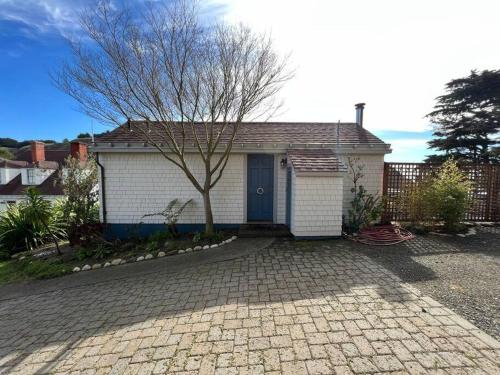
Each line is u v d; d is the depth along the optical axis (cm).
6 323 409
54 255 750
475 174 854
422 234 742
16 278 633
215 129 912
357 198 784
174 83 654
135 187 829
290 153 774
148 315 379
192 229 840
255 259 578
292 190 734
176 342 306
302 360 263
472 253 582
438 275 461
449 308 349
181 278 509
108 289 501
